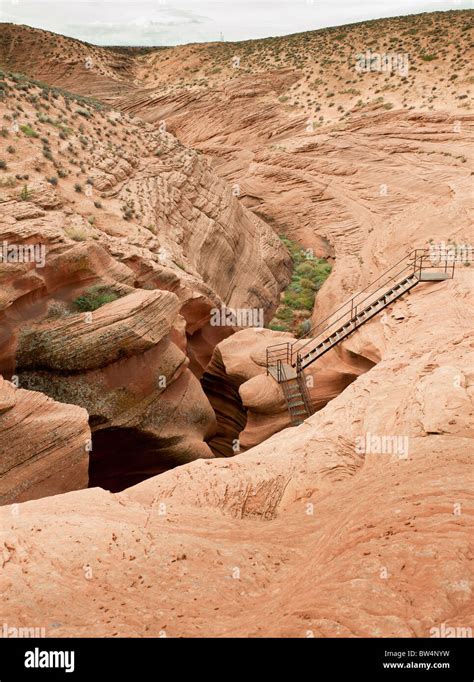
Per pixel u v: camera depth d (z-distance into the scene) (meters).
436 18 72.62
